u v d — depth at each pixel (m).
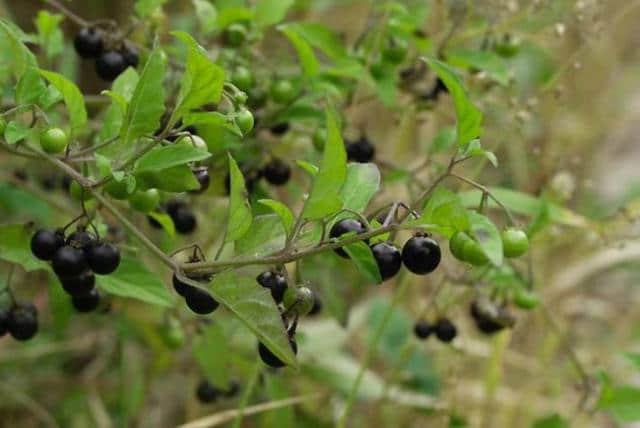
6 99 0.63
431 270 0.54
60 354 0.81
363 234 0.53
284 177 0.67
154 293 0.61
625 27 1.01
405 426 0.79
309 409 0.79
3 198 0.74
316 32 0.67
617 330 0.94
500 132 0.75
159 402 0.83
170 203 0.64
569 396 0.85
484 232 0.54
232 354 0.71
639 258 0.89
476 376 0.84
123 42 0.63
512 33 0.72
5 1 0.77
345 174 0.53
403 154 0.82
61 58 0.74
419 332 0.68
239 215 0.55
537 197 0.74
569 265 0.84
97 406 0.78
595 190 1.04
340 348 0.85
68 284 0.57
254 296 0.54
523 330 0.87
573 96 0.98
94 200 0.60
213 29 0.67
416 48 0.72
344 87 0.68
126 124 0.55
